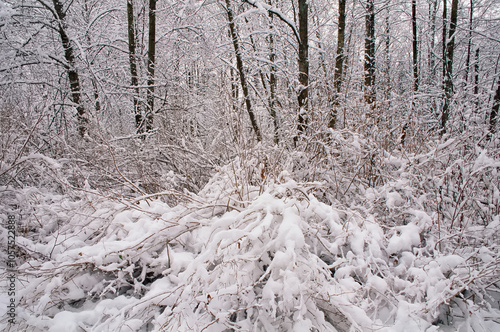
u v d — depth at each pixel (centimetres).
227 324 194
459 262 231
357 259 238
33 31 643
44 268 247
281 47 818
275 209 245
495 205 289
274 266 203
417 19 1023
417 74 978
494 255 241
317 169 361
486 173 304
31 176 396
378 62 1001
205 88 710
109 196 312
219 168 342
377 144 373
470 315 208
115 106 711
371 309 227
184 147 427
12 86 600
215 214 306
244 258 208
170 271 256
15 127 398
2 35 607
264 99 615
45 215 329
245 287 205
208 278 195
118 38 766
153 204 329
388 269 242
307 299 197
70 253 260
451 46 840
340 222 264
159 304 222
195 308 211
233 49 779
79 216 320
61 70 700
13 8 625
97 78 627
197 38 805
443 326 219
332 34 935
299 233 216
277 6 852
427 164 337
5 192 339
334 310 212
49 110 522
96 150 430
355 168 369
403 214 310
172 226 270
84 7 848
